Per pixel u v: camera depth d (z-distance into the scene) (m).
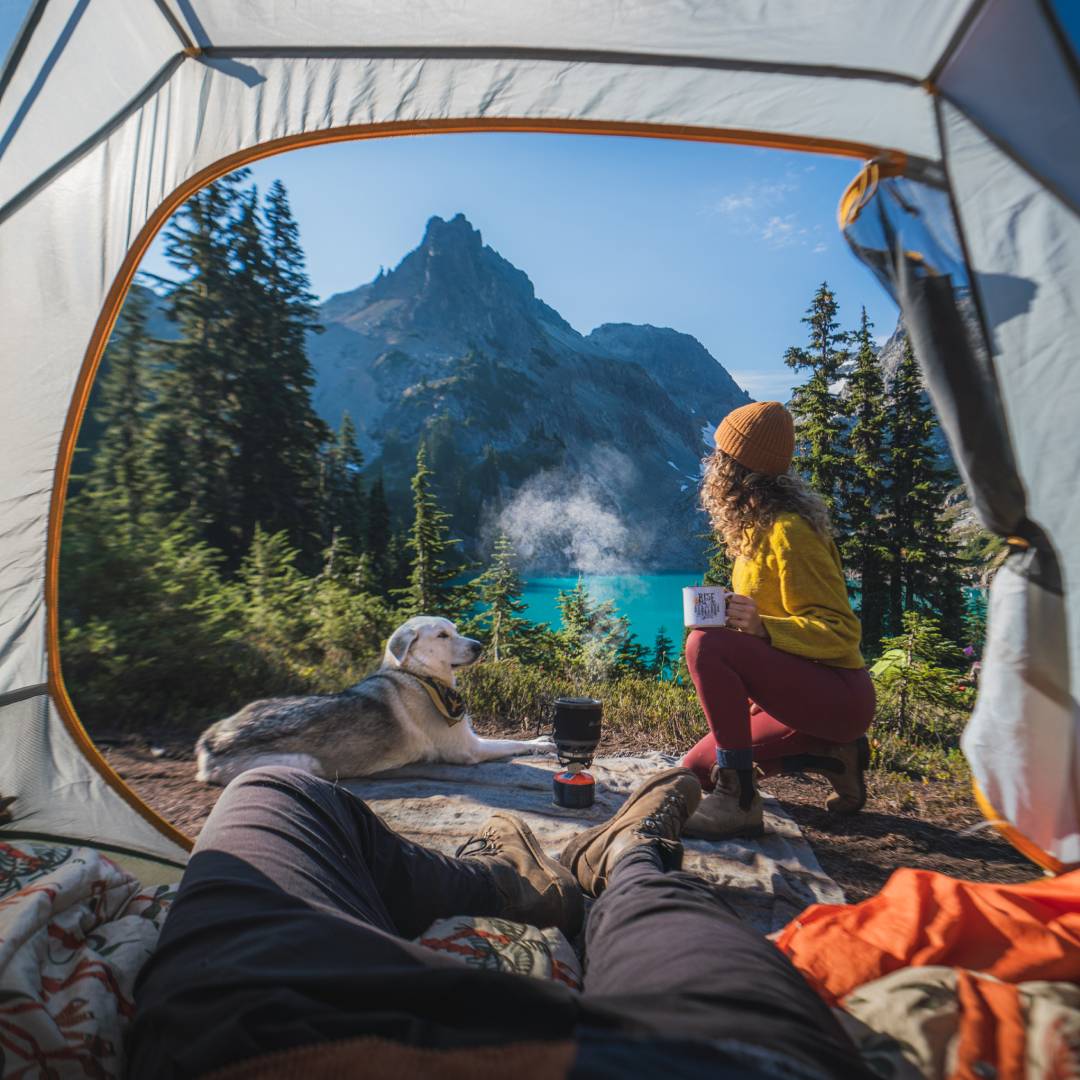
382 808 3.43
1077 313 1.88
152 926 1.51
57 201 2.43
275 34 2.44
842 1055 0.82
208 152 2.71
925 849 3.02
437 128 2.71
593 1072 0.69
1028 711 2.06
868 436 23.02
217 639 7.77
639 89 2.57
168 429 30.16
